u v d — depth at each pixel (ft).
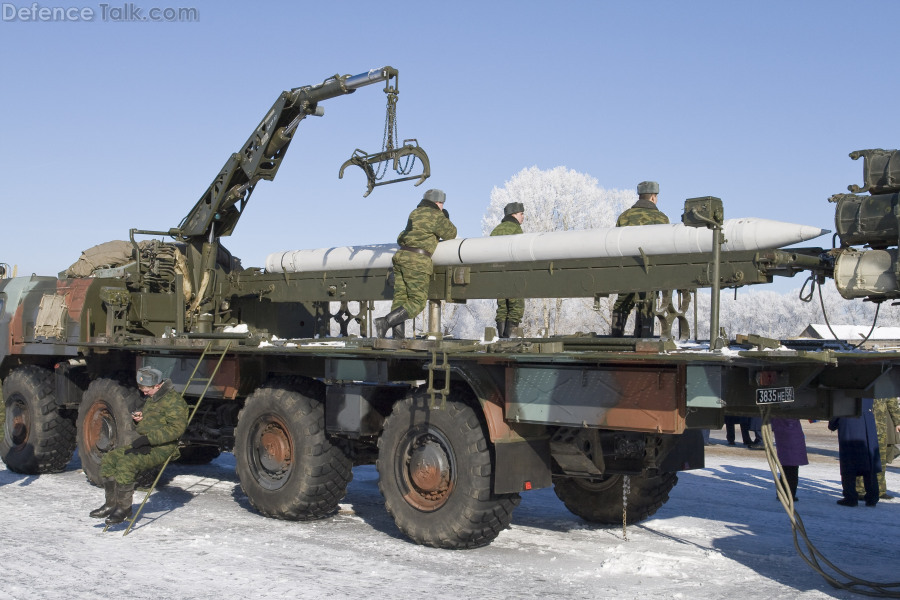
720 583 17.61
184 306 31.55
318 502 23.68
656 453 21.91
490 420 19.77
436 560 19.45
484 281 24.20
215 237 32.27
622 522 24.18
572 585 17.37
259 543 21.02
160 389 22.97
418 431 21.30
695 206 18.01
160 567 18.43
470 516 19.93
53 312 31.22
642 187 23.54
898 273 16.51
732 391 17.69
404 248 25.04
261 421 24.79
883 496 29.89
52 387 32.60
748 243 19.45
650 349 17.85
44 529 22.38
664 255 20.97
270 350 23.65
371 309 29.76
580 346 21.81
